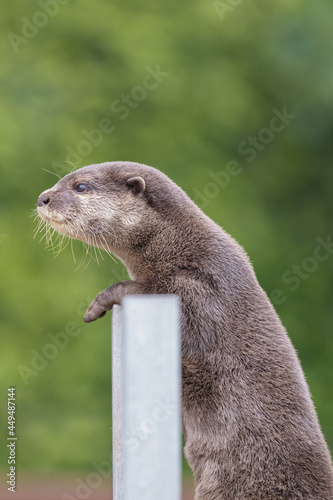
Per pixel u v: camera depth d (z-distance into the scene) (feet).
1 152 172.45
